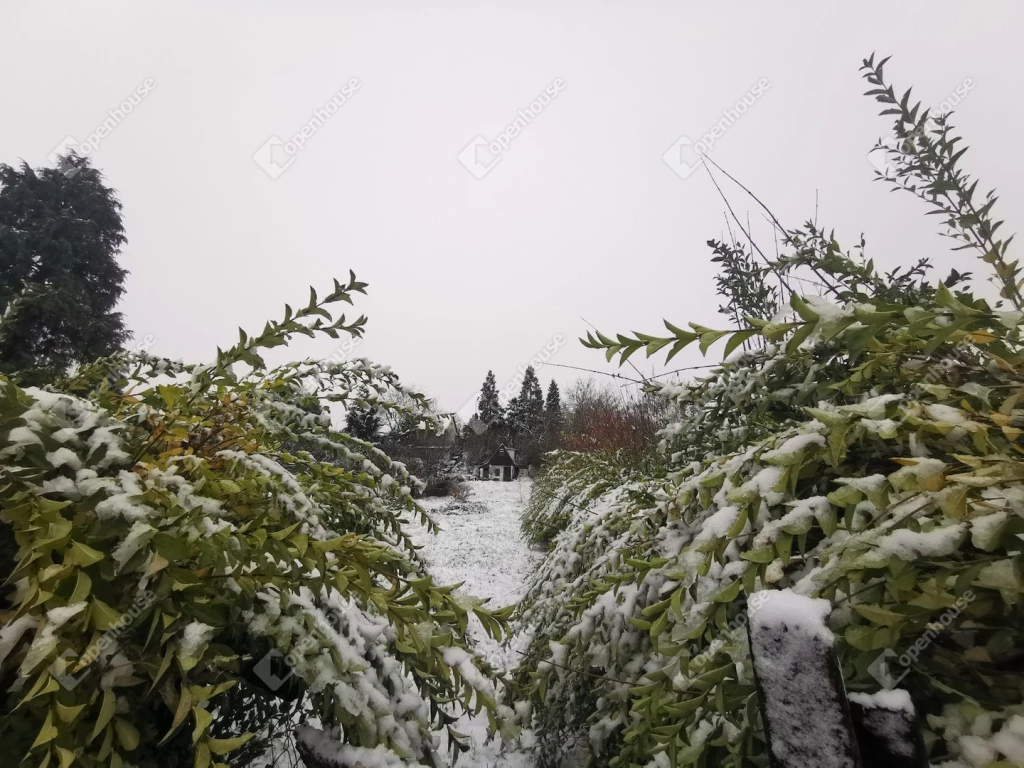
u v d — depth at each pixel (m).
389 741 0.81
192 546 0.65
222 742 0.56
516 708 1.61
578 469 5.92
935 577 0.59
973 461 0.55
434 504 13.30
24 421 0.67
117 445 0.77
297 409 1.41
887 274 1.54
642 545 1.35
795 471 0.65
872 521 0.62
